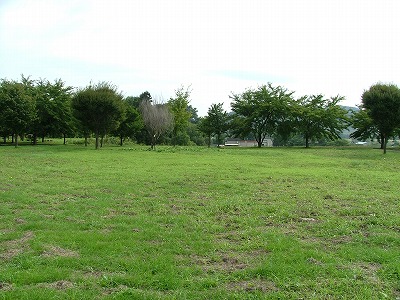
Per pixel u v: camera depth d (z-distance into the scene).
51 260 5.65
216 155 27.31
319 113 46.69
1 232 7.11
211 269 5.46
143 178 14.17
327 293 4.72
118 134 48.00
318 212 8.91
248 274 5.29
